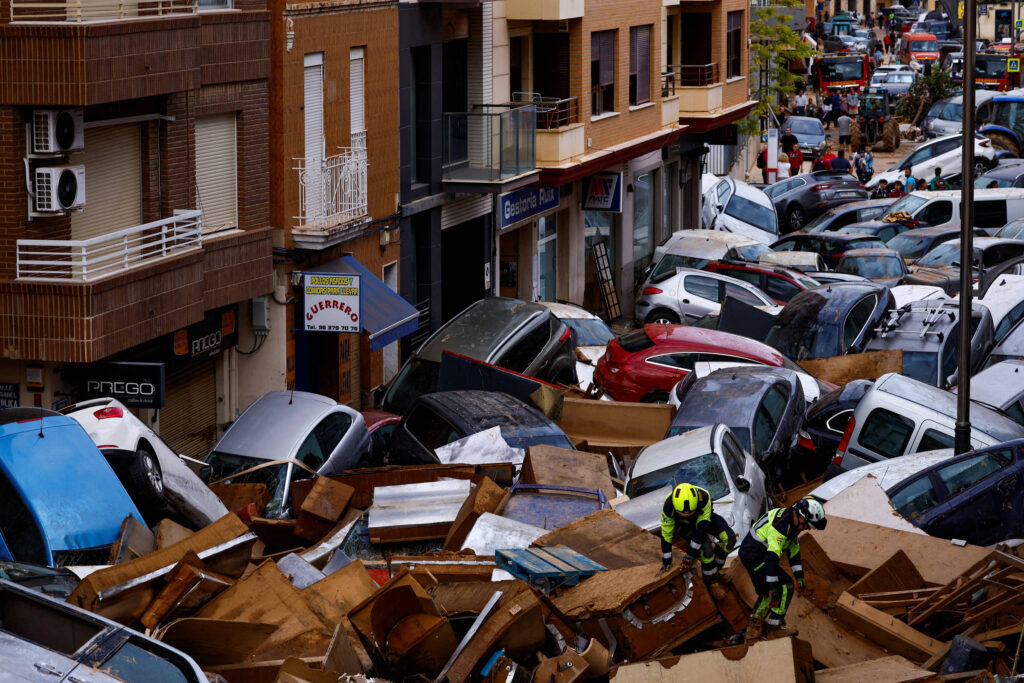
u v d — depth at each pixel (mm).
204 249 20422
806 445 19812
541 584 11328
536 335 23609
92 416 14750
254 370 22828
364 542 14484
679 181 44219
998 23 81125
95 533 12727
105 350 17531
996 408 20047
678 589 11141
